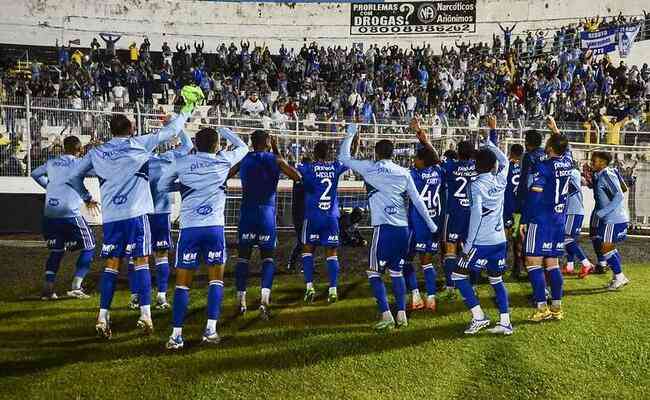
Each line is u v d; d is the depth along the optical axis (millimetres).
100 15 31344
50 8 30516
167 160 6500
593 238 8609
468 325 6184
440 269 8852
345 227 10383
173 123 5773
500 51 30547
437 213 6852
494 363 5285
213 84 24656
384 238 5930
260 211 6301
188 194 5422
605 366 5301
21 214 11312
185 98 5914
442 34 33188
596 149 13539
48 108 12828
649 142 16609
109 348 5406
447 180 7148
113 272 5543
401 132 16141
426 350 5504
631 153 13289
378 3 33250
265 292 6297
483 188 5781
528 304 6949
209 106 23797
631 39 29281
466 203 7047
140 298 5637
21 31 30047
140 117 13016
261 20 33281
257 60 27641
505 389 4898
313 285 7320
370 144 13281
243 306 6426
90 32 31219
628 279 8289
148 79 23844
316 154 7098
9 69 25953
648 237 12312
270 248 6367
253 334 5812
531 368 5199
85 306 6590
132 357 5227
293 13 33281
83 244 6961
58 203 6801
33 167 12844
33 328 5871
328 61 28000
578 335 5902
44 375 4859
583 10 32031
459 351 5496
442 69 26859
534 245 6262
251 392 4691
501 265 5910
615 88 26750
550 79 26422
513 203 7957
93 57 26312
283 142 13578
